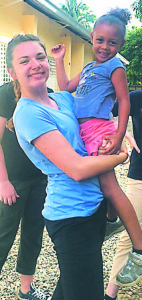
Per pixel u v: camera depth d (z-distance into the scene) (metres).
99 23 1.85
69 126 1.73
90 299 1.62
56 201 1.68
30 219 2.61
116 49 1.85
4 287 3.03
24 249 2.71
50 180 1.73
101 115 1.80
